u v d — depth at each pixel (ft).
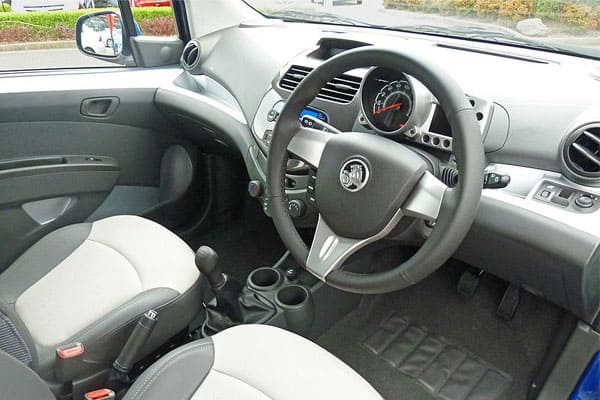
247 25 5.73
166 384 2.88
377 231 3.13
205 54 5.79
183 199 6.38
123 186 5.95
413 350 5.03
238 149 5.09
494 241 3.55
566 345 3.94
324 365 3.00
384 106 3.52
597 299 3.54
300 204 3.98
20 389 2.13
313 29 5.69
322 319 4.97
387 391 4.69
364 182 3.12
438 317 5.30
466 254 3.96
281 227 3.58
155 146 6.10
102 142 5.69
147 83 5.83
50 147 5.38
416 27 5.24
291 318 4.45
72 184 5.42
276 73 4.91
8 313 3.50
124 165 5.90
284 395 2.81
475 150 2.79
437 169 3.31
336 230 3.31
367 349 5.07
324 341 5.14
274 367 2.97
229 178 6.66
